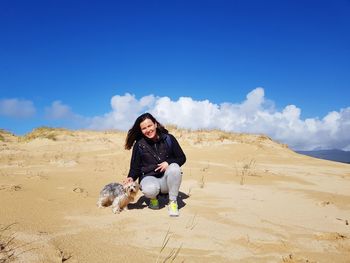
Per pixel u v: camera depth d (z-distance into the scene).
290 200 6.00
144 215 4.62
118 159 12.42
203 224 4.25
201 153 15.54
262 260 3.23
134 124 5.02
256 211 5.05
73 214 4.50
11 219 3.99
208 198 5.86
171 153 5.08
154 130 4.96
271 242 3.71
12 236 3.36
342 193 6.96
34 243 3.21
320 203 5.72
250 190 6.76
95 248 3.29
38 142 18.47
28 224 3.85
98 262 2.97
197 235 3.82
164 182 4.88
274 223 4.46
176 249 3.39
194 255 3.27
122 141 18.47
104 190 4.88
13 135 22.92
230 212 4.91
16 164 10.08
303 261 3.22
